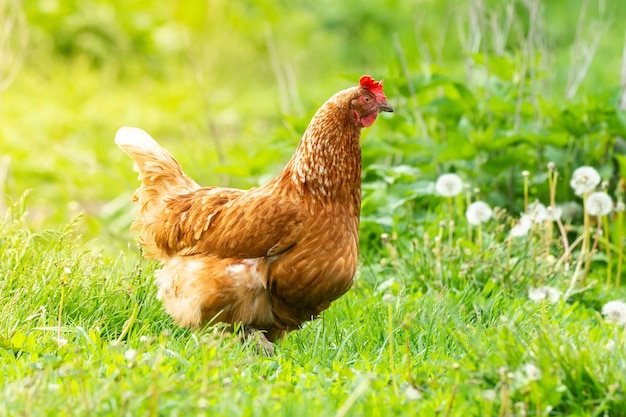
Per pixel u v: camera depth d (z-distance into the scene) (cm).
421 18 1491
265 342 680
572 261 928
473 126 1069
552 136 1004
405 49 1688
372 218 948
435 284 828
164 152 752
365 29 2070
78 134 1634
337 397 562
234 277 668
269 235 664
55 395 524
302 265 667
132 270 795
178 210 713
